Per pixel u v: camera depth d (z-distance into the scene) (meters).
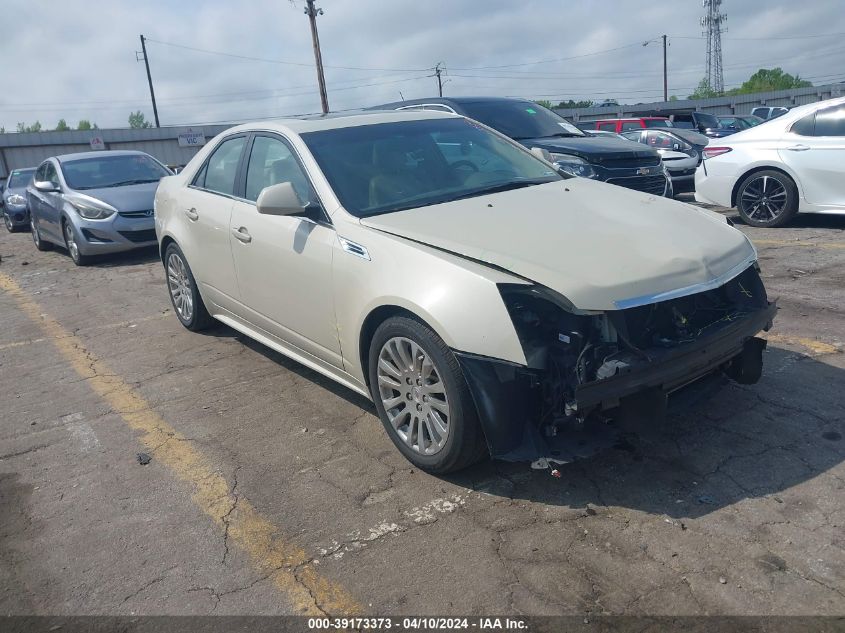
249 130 4.99
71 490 3.63
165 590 2.81
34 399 4.92
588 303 2.96
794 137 8.61
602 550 2.84
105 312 7.25
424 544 2.97
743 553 2.76
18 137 38.78
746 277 3.66
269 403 4.53
